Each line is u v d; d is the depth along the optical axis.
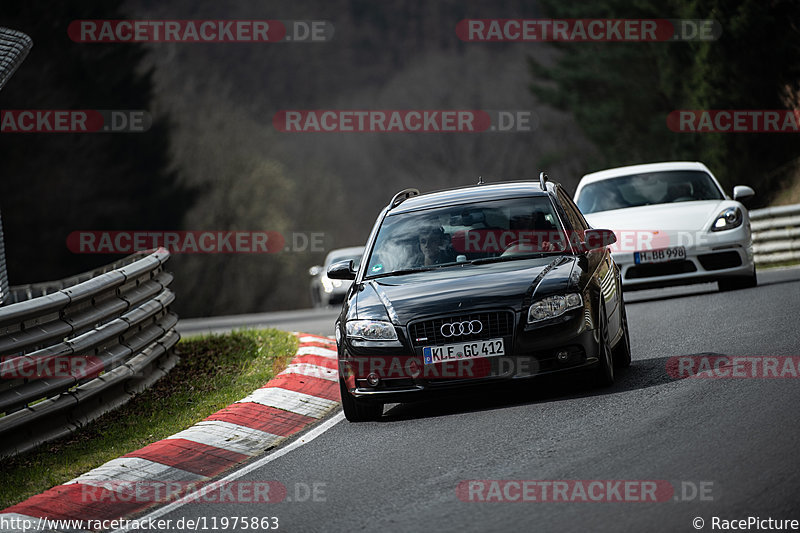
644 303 49.75
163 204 177.75
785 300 41.25
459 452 23.11
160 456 25.83
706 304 44.22
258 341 45.06
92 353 31.64
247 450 26.86
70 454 27.31
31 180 157.00
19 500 23.22
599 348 27.52
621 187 52.06
